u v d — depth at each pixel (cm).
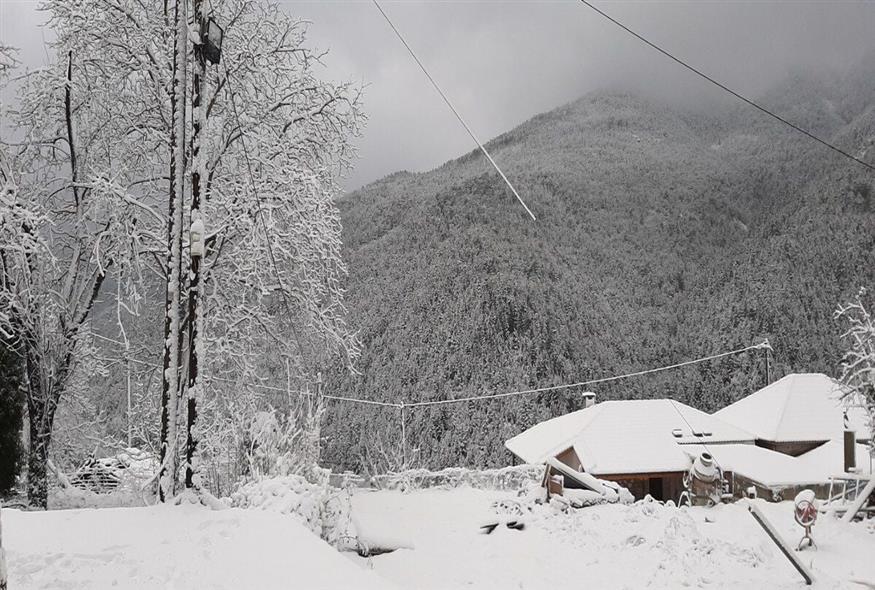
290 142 2091
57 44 1953
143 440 2220
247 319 2012
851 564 1224
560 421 3591
